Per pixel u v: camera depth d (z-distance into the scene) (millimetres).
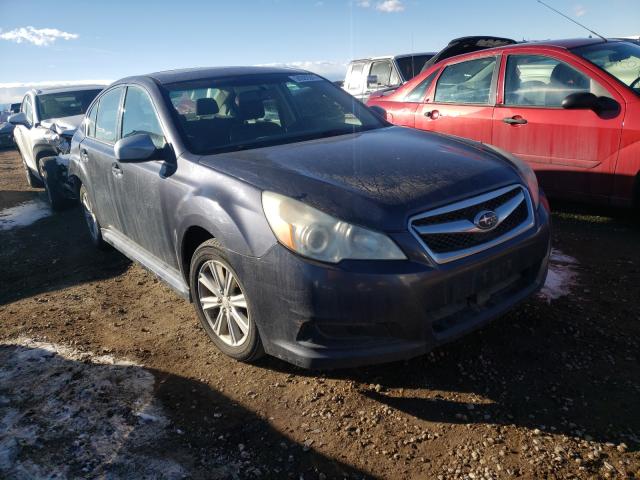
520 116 4988
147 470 2219
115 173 3973
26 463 2307
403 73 9898
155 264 3705
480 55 5492
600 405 2387
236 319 2852
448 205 2451
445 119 5707
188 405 2637
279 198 2506
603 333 2939
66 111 8820
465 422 2357
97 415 2600
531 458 2125
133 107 3979
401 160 2840
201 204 2834
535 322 3094
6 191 9430
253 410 2564
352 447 2275
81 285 4453
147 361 3088
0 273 5039
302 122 3764
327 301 2322
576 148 4602
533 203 2820
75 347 3312
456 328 2469
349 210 2361
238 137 3439
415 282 2293
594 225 4715
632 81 4543
